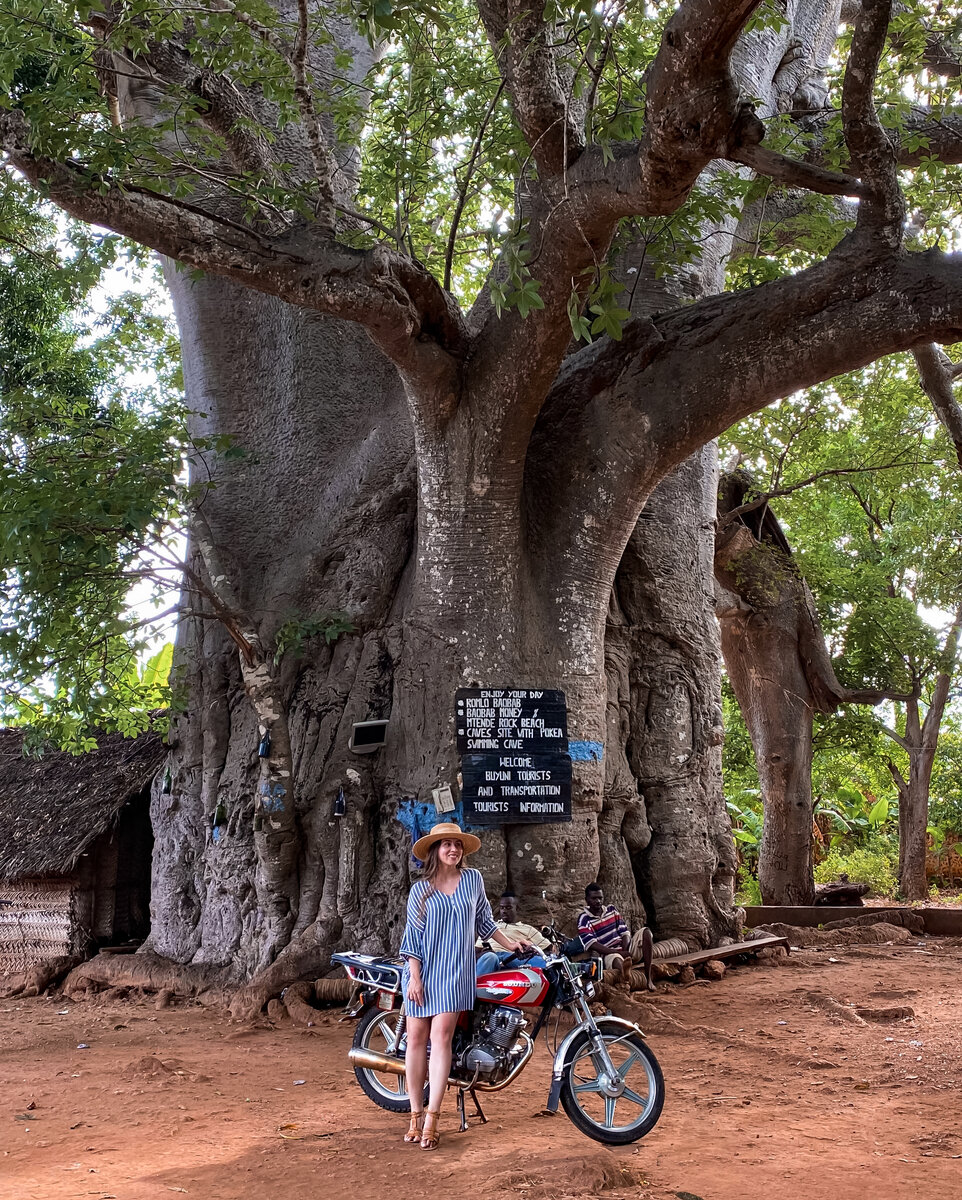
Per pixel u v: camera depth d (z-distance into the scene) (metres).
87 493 9.47
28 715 11.60
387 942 10.12
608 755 11.53
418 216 14.74
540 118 8.25
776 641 19.52
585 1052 5.66
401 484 11.81
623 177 7.76
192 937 11.45
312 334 12.99
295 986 9.82
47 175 8.53
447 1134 5.71
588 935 7.66
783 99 15.03
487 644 10.41
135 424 11.22
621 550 11.13
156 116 13.12
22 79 11.55
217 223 8.94
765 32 13.81
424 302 9.66
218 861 11.24
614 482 10.73
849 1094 6.62
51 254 14.36
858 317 9.25
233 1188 4.86
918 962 12.70
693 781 12.18
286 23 10.62
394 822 10.44
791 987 10.73
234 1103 6.52
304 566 11.96
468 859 9.94
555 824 10.24
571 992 5.80
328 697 11.23
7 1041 8.83
